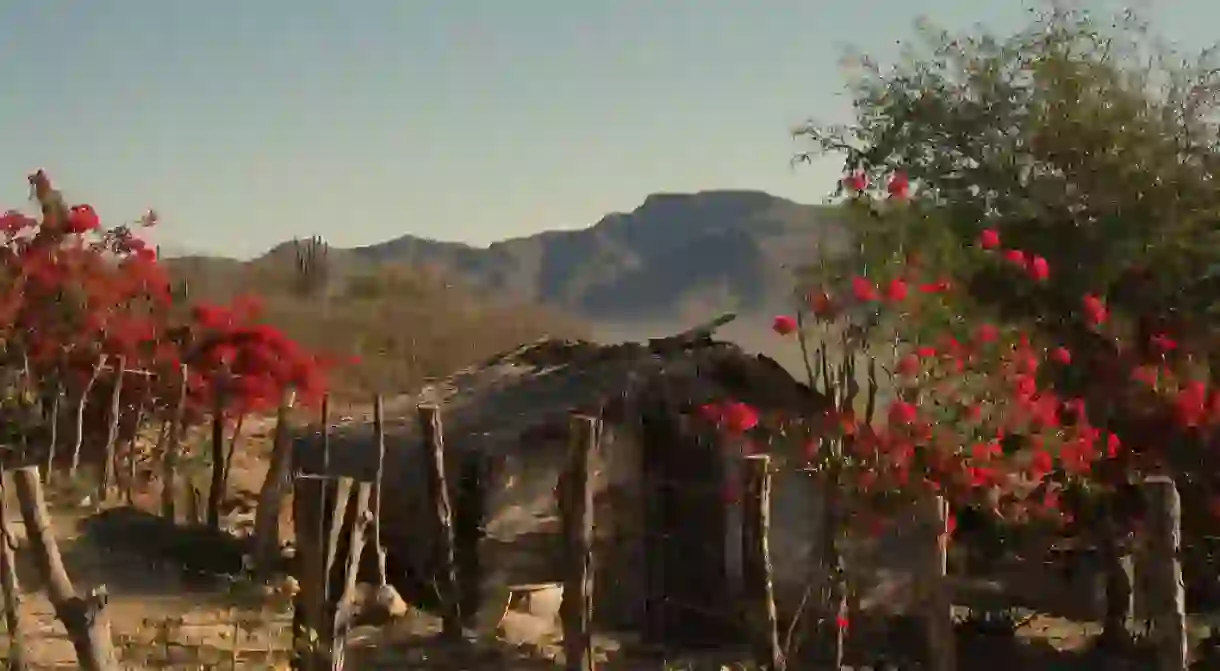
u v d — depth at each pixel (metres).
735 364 16.11
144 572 14.36
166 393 19.56
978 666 13.37
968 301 13.09
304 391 19.45
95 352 19.16
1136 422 13.30
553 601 14.52
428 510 13.74
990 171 17.03
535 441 15.45
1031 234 16.34
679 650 13.74
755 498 9.86
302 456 18.70
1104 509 13.25
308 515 8.38
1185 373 14.18
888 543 12.67
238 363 19.06
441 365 33.66
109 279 19.17
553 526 15.30
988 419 10.23
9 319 18.44
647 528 15.15
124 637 11.23
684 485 14.95
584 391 16.23
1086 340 15.58
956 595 15.10
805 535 14.17
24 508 7.92
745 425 12.23
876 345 10.22
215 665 10.77
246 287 35.72
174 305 20.88
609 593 15.00
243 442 23.84
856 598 12.40
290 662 9.54
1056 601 15.03
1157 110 16.89
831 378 10.34
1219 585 13.87
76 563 14.29
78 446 18.16
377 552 14.76
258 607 13.19
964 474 10.10
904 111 18.06
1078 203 16.45
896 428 9.97
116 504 17.23
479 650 12.72
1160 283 16.11
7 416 19.14
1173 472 12.92
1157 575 8.51
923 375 10.12
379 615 14.09
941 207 17.28
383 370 30.34
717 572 14.52
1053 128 16.55
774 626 9.91
